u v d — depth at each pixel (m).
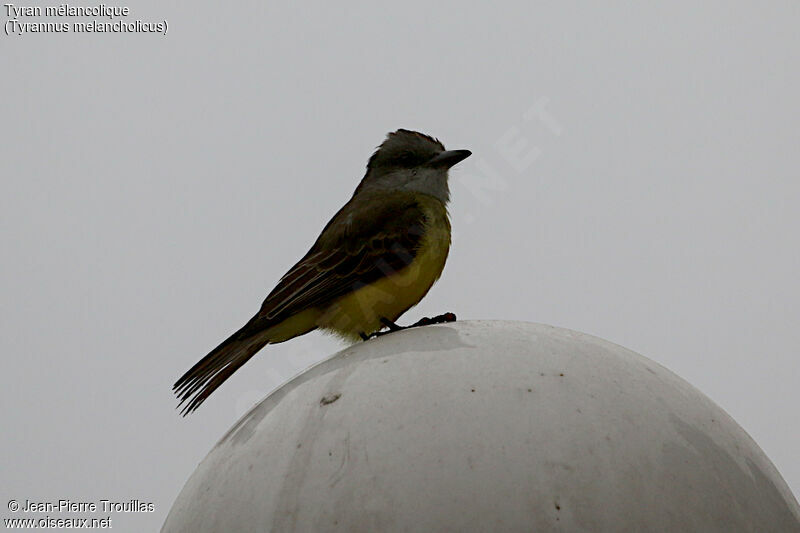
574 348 7.25
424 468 6.10
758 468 6.96
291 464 6.50
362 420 6.54
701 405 7.23
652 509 6.07
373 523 5.96
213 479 6.98
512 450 6.14
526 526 5.84
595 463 6.16
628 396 6.78
